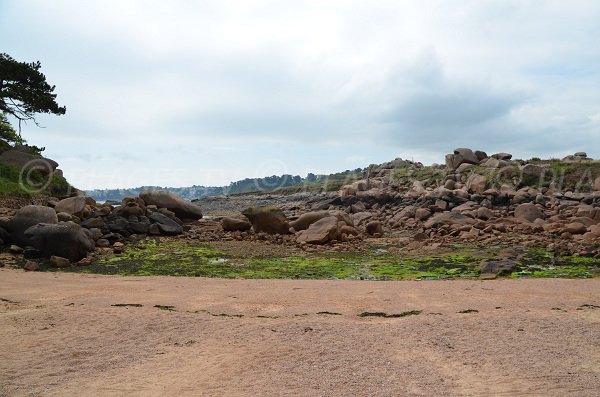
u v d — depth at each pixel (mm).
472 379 6910
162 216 27141
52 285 14148
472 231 27578
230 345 8516
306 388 6605
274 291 13453
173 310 11031
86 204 26734
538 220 30875
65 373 7211
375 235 29062
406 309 11125
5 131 39625
